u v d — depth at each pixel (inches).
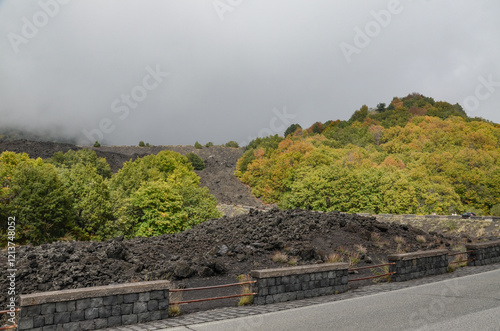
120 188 2116.1
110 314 277.4
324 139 6190.9
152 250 576.7
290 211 829.8
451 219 1863.9
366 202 2947.8
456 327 249.6
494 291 366.3
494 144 4606.3
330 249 610.5
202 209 1900.8
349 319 278.2
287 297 363.6
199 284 449.4
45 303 253.8
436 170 3806.6
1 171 1438.2
